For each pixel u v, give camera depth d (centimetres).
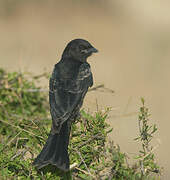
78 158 743
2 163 723
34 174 717
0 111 943
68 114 818
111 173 699
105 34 2606
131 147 1534
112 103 1800
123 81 2056
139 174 703
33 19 2653
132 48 2441
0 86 988
